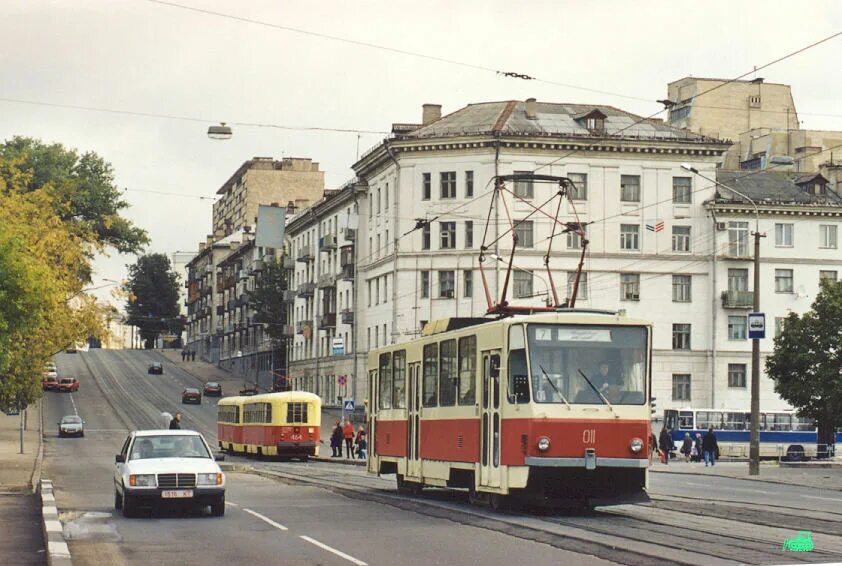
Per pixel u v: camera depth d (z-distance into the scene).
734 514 22.55
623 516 22.05
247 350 138.62
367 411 32.72
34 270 33.12
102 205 100.94
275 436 60.09
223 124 39.12
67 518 22.69
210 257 168.75
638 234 79.50
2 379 45.22
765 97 104.12
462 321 26.47
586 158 78.75
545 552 16.36
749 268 81.00
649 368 22.56
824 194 84.38
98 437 79.25
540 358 22.25
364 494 28.92
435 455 26.50
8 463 49.25
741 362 80.38
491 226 77.69
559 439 21.88
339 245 97.44
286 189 158.12
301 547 17.39
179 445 23.98
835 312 59.84
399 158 80.19
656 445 67.06
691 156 80.12
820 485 37.00
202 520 22.05
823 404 60.53
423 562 15.39
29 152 99.75
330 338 100.25
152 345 194.25
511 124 78.88
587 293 78.56
